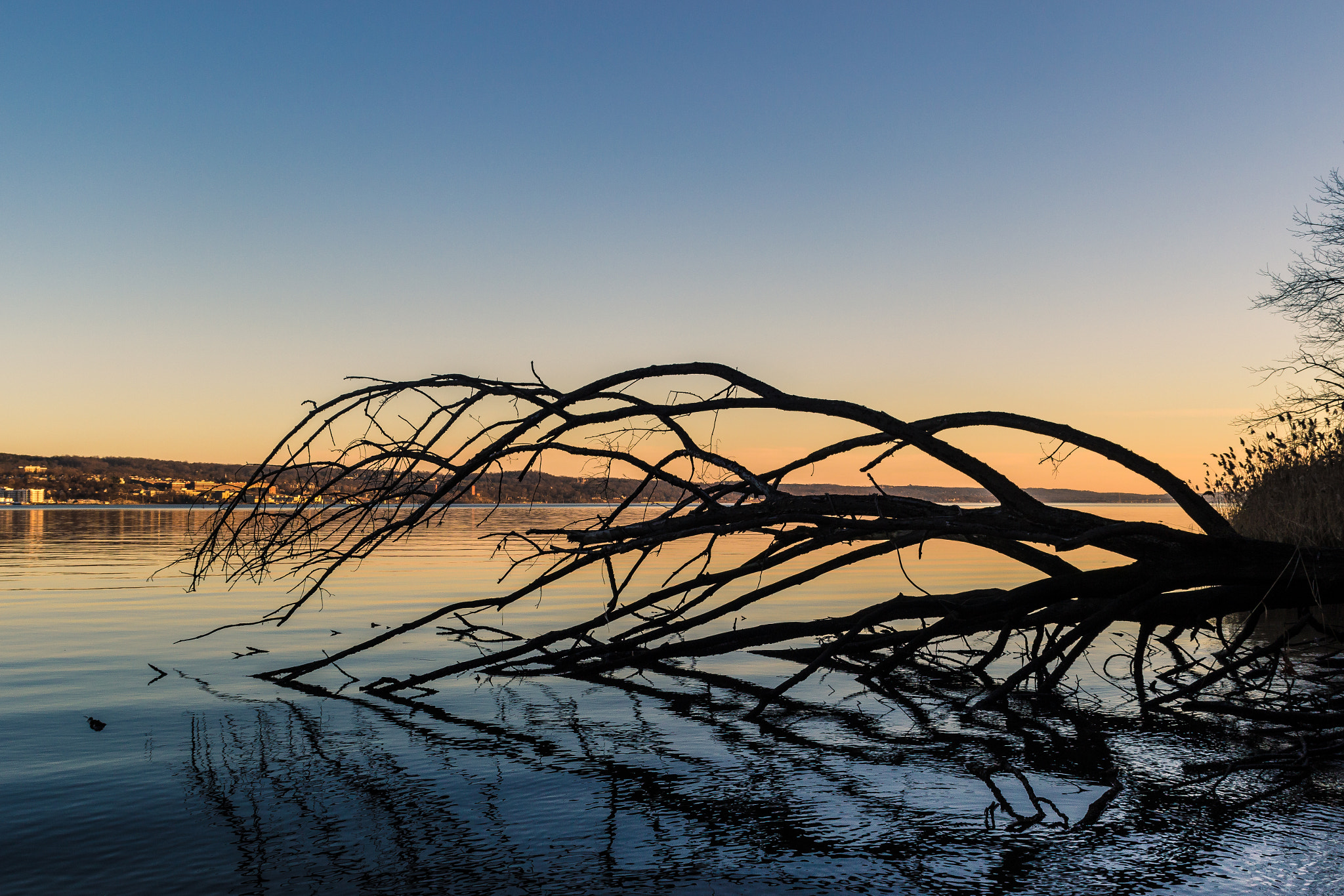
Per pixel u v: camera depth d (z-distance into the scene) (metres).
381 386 7.12
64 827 3.82
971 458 6.02
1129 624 11.11
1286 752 5.04
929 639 6.28
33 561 19.89
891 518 6.14
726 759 4.98
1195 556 5.79
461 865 3.44
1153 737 5.55
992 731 5.71
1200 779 4.61
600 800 4.25
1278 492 13.38
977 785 4.50
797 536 6.50
